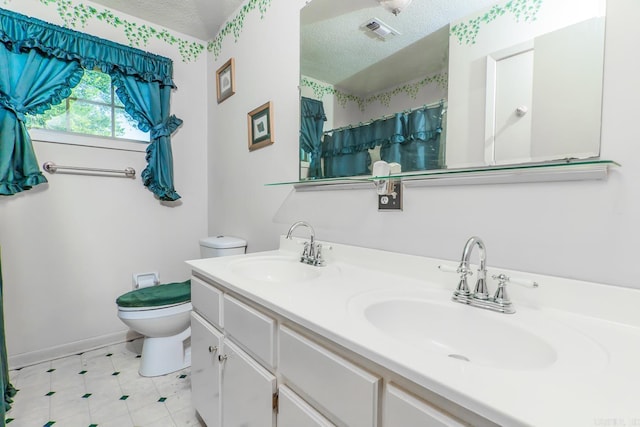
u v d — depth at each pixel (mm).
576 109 685
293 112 1531
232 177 2051
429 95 960
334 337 591
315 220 1410
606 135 653
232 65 1985
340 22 1251
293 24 1513
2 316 1397
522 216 778
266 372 820
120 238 2035
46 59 1676
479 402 390
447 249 932
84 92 1897
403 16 1035
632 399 392
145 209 2129
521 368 628
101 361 1808
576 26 682
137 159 2088
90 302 1937
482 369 462
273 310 759
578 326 638
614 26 640
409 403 480
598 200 667
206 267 1175
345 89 1236
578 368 480
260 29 1739
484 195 849
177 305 1641
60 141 1799
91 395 1497
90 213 1921
